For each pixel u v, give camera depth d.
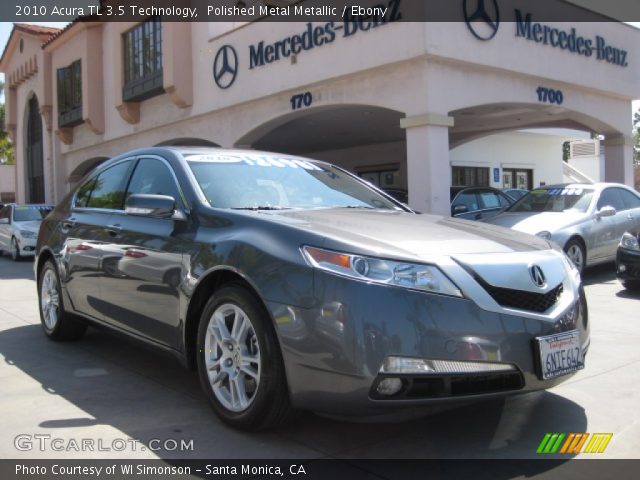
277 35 12.96
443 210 10.74
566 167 26.78
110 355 5.33
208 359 3.68
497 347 3.09
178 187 4.30
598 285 9.06
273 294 3.23
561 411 3.90
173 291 3.95
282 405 3.31
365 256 3.13
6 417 3.81
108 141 20.17
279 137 18.78
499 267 3.28
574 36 13.55
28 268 13.69
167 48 15.62
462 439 3.47
